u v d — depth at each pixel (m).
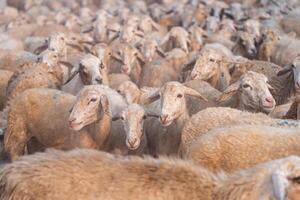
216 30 35.59
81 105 16.12
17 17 44.06
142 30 35.34
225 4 47.12
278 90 21.16
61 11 44.44
